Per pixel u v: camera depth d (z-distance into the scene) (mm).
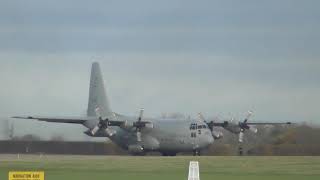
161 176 114000
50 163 161125
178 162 167250
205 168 139500
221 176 114500
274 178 110188
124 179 107375
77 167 142625
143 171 129000
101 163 161750
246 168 139500
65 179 106250
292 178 110562
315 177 113188
